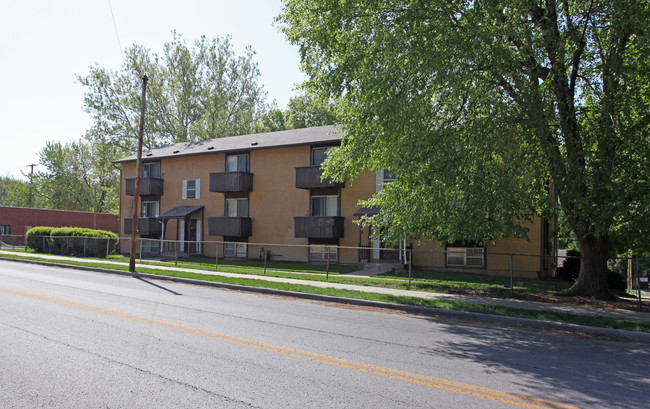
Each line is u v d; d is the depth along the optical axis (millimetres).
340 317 10047
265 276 17875
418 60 10461
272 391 5020
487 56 10648
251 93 46500
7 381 5219
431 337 8203
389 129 11359
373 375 5703
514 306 11500
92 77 39781
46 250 29938
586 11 12070
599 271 13156
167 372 5621
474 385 5414
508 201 10328
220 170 28609
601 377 5922
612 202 10742
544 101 10938
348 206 23859
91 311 9547
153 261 24422
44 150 59531
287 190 26016
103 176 56031
